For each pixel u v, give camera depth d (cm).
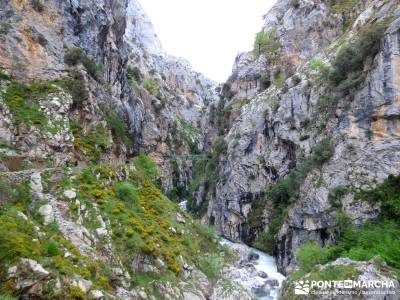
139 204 3594
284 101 6350
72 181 3166
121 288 2555
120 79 7100
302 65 7312
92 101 4862
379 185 4119
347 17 7569
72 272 2214
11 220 2366
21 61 4553
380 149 4306
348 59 5059
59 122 4166
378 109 4375
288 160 6156
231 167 7050
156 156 10081
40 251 2236
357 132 4581
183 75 17338
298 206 4941
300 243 4816
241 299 3250
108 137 4884
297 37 8256
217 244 4400
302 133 5797
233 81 9725
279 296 3631
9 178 2895
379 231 3688
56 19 5162
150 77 13938
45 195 2917
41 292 2016
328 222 4397
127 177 3928
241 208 6588
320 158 4891
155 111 11025
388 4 5450
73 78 4919
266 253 5781
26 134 3838
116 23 7388
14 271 2017
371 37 4703
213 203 7600
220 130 9594
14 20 4716
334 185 4534
